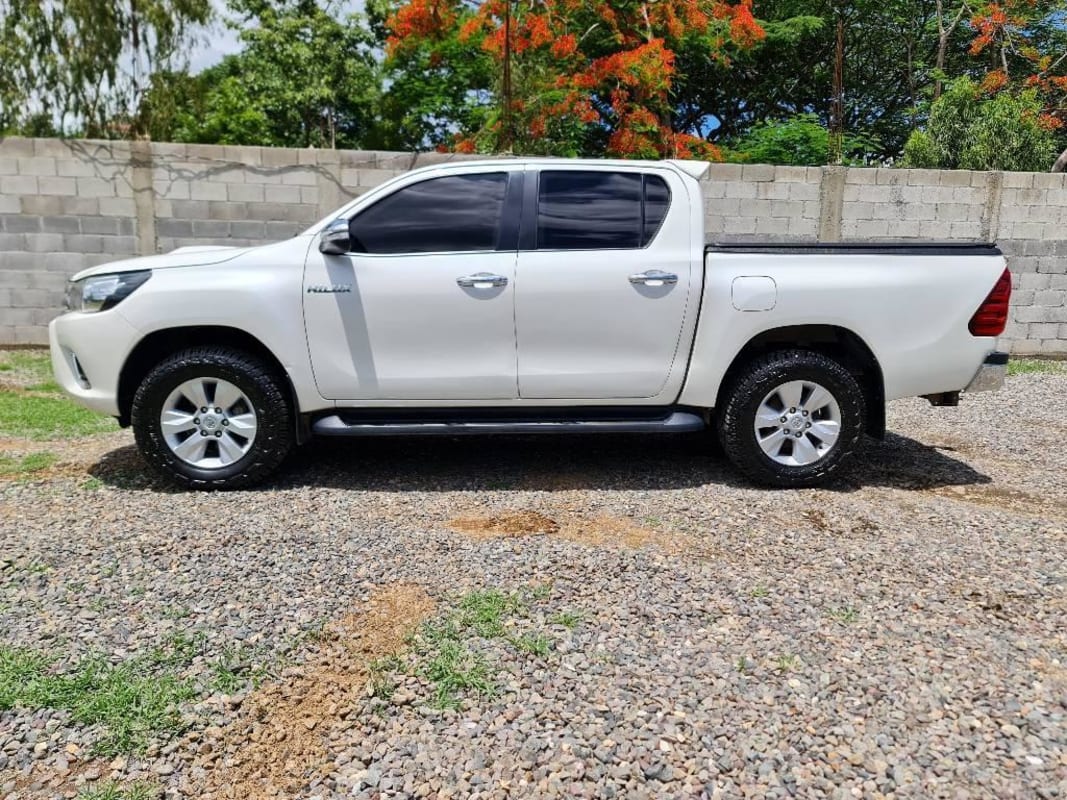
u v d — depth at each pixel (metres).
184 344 4.55
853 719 2.40
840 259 4.55
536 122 12.09
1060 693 2.54
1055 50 18.95
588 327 4.47
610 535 3.87
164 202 9.08
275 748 2.27
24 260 9.08
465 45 14.43
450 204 4.48
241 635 2.84
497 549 3.64
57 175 8.95
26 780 2.12
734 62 19.02
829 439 4.63
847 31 19.92
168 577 3.30
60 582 3.23
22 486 4.52
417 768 2.19
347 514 4.11
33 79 14.15
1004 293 4.63
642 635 2.88
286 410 4.49
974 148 13.58
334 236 4.29
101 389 4.43
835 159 12.14
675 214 4.53
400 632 2.88
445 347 4.45
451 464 5.17
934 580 3.38
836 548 3.73
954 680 2.61
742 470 4.66
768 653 2.76
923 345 4.59
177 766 2.19
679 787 2.12
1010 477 5.02
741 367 4.67
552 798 2.08
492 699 2.49
